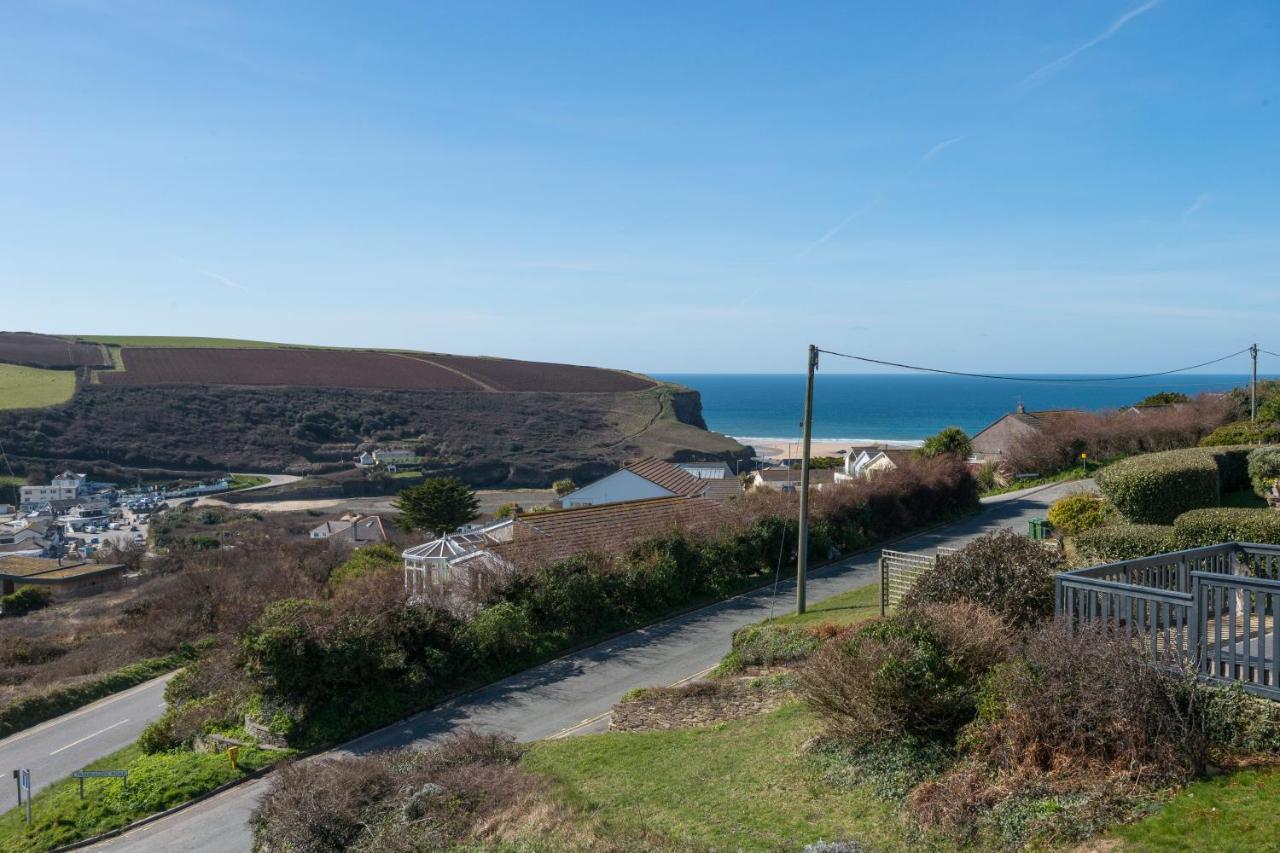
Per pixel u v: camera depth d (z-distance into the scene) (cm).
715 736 1149
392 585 2112
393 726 1759
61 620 4162
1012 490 3950
